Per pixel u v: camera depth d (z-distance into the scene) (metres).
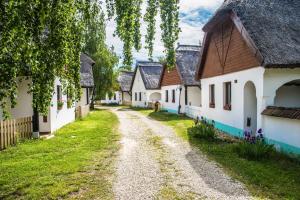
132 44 7.21
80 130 17.28
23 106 15.69
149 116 28.61
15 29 5.02
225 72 16.23
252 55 12.60
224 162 9.65
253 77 12.65
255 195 6.71
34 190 7.02
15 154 10.77
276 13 13.36
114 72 40.78
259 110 12.10
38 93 5.75
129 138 14.70
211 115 19.06
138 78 48.66
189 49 31.59
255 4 13.59
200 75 21.36
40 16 5.21
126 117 27.55
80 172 8.54
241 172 8.50
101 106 54.44
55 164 9.28
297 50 11.44
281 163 9.42
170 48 7.81
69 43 6.45
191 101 29.36
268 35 11.93
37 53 5.41
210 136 14.23
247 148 10.31
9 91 5.52
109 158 10.27
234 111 15.10
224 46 16.33
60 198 6.61
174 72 31.89
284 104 14.27
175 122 22.11
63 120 19.50
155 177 8.11
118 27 7.00
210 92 19.45
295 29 12.62
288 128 10.24
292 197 6.58
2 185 7.43
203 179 7.91
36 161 9.63
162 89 36.94
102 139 14.16
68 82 7.20
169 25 7.69
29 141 13.28
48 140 13.64
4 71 5.36
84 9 6.71
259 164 9.29
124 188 7.23
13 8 4.96
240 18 12.75
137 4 7.25
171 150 11.70
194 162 9.74
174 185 7.44
